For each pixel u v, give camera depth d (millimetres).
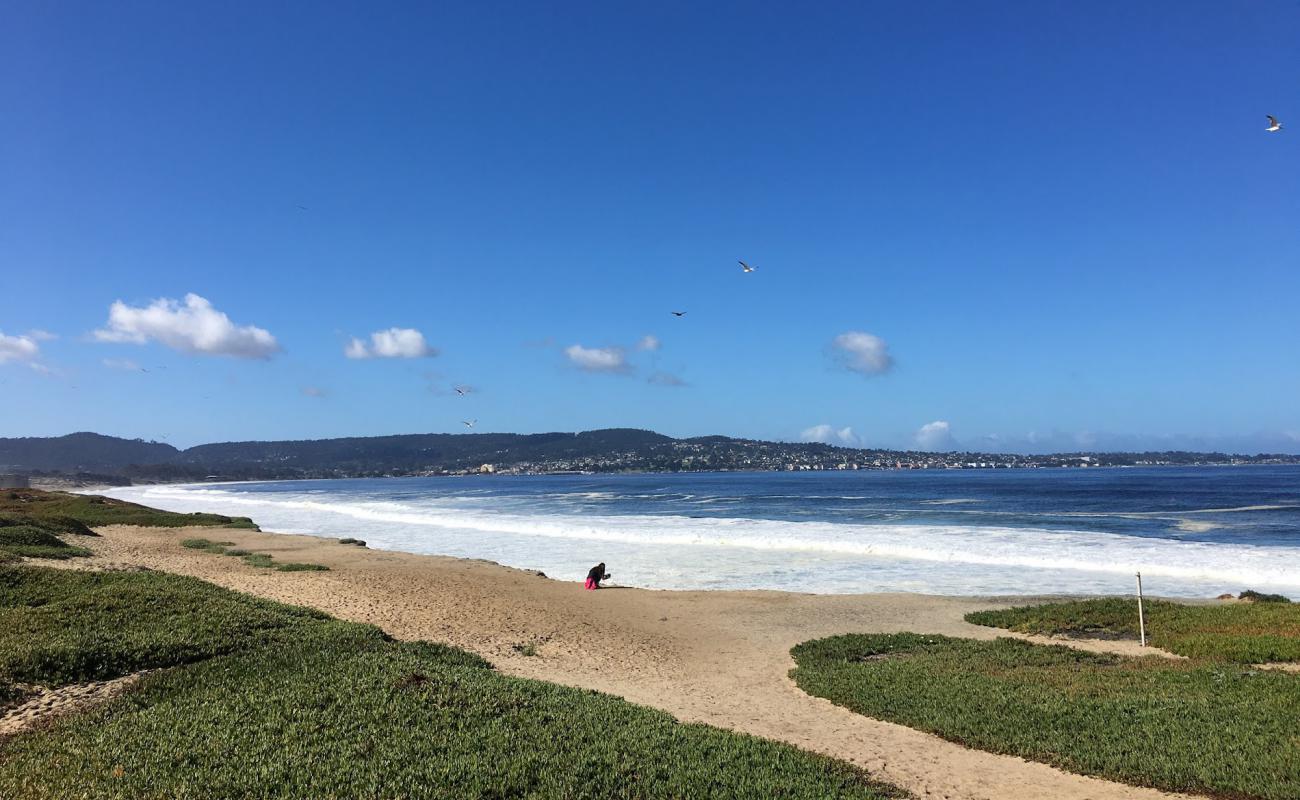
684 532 41875
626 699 12250
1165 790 8289
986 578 26922
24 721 8844
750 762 8453
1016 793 8336
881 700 11914
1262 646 14266
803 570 29562
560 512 62250
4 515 35344
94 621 12719
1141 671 13148
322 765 7422
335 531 50875
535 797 7078
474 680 10984
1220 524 42500
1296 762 8422
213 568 26953
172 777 7051
